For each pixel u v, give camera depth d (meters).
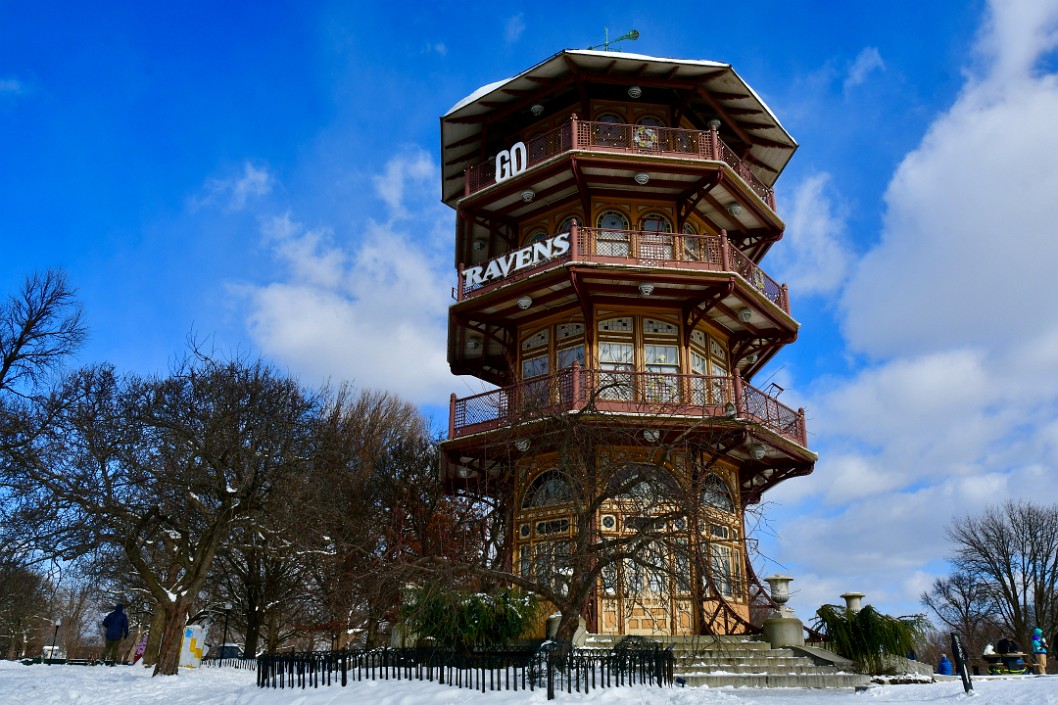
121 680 20.16
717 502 22.77
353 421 35.38
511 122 26.66
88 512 22.17
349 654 14.71
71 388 24.03
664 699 12.18
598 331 23.33
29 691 17.67
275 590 33.56
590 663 13.25
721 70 24.06
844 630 18.64
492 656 14.66
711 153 23.88
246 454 23.62
